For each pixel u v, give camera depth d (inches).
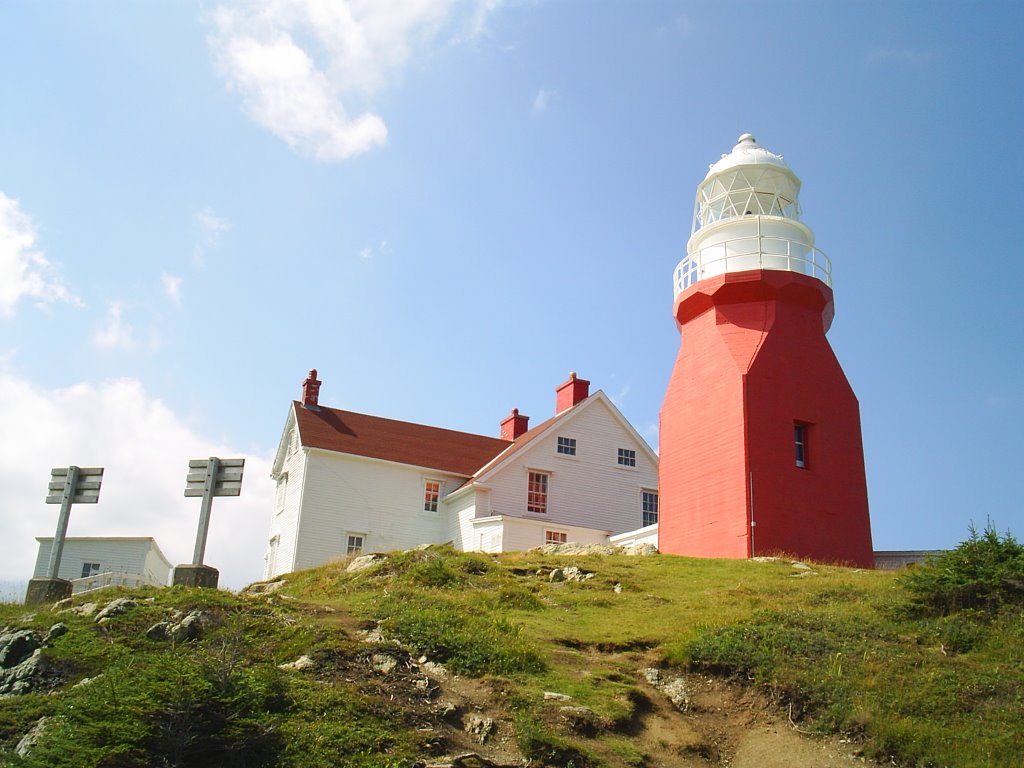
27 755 377.1
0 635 531.8
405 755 404.2
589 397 1438.2
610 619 662.5
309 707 432.1
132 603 562.3
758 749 478.0
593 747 446.0
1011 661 542.0
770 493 968.9
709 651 558.9
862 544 1010.1
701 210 1186.6
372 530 1325.0
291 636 524.4
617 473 1429.6
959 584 626.8
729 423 1006.4
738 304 1071.0
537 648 561.3
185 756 379.2
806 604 674.2
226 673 409.4
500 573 805.2
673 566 871.1
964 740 461.7
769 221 1099.9
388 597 667.4
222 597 589.0
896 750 460.4
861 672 530.9
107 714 376.8
